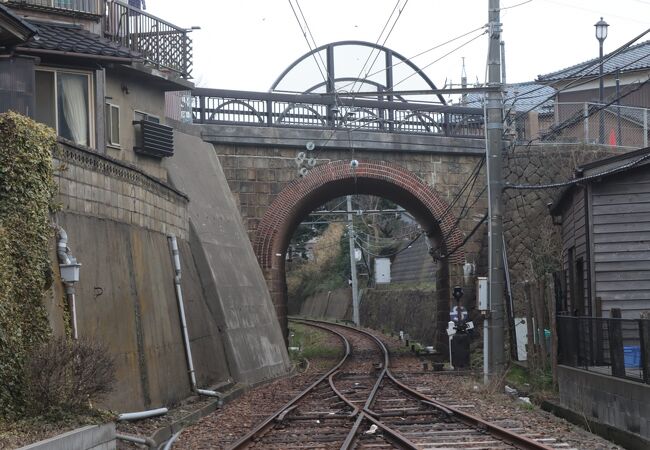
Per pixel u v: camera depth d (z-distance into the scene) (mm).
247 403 16219
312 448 10477
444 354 29219
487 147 19203
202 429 12516
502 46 25688
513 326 24984
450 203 28359
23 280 9625
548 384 17703
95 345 9797
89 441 8711
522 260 27734
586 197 16984
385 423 12867
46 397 9102
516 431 11727
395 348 33688
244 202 26703
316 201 29516
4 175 9742
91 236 12125
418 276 45031
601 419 13109
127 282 13438
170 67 21078
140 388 13078
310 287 65375
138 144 19969
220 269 20891
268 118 26953
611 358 12992
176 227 18219
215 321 19609
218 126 26203
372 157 27812
